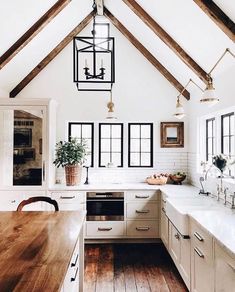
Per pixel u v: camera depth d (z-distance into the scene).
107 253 4.14
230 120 3.77
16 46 3.97
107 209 4.51
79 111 5.16
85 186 4.68
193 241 2.73
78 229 2.10
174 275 3.41
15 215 2.56
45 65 5.04
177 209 3.18
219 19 2.81
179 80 5.02
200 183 4.26
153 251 4.23
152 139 5.31
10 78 4.68
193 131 4.91
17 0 3.33
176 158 5.23
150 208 4.53
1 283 1.23
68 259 1.51
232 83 3.41
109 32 5.18
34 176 4.52
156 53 4.85
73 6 4.27
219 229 2.29
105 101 5.18
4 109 4.48
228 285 1.90
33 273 1.33
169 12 3.49
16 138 4.51
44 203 4.48
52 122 4.73
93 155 5.24
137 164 5.34
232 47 3.12
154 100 5.21
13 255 1.57
